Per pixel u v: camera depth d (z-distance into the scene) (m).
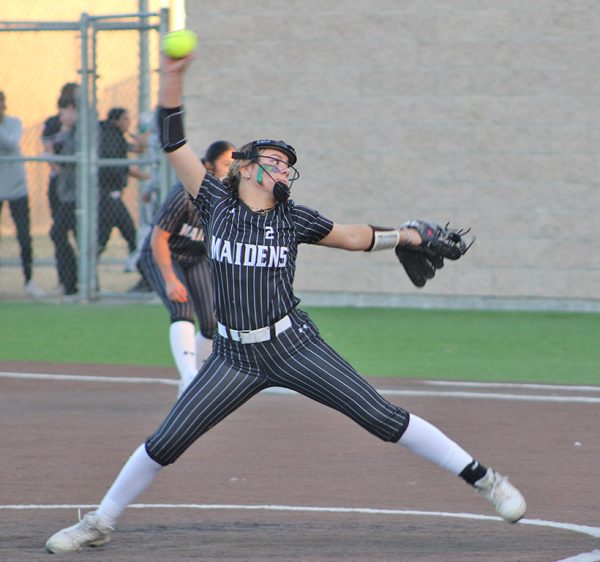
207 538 18.39
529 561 16.80
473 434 26.98
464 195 51.50
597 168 50.34
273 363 17.36
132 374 36.19
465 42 50.97
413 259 18.25
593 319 48.91
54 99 57.72
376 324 47.31
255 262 16.98
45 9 58.19
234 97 53.03
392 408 17.64
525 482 22.50
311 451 25.38
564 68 50.25
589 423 28.30
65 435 27.12
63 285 55.94
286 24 52.41
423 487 22.12
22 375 35.84
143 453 17.70
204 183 17.59
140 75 53.97
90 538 17.69
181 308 29.62
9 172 54.50
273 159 17.08
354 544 17.94
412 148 51.72
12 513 20.27
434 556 17.17
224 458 24.70
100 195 54.72
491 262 51.66
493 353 40.34
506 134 50.94
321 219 17.34
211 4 52.94
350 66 51.97
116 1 57.94
